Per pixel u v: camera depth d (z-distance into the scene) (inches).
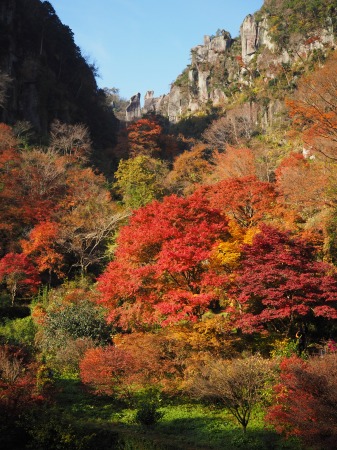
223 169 1750.7
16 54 2593.5
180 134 3329.2
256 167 1768.0
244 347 772.6
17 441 527.5
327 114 1140.5
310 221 1131.9
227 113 3061.0
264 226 854.5
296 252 792.9
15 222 1494.8
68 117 2659.9
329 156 1217.4
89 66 3417.8
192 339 697.6
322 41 2960.1
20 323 1091.9
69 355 834.2
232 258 812.0
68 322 933.8
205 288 797.9
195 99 4232.3
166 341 701.9
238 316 767.1
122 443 518.3
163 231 815.1
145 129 2913.4
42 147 2164.1
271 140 2333.9
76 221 1430.9
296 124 1926.7
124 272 833.5
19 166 1716.3
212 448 518.0
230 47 4505.4
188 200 880.3
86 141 2476.6
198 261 780.0
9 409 532.1
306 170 1205.1
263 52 3624.5
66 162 1876.2
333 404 452.1
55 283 1406.3
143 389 722.2
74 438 518.3
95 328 918.4
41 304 1198.3
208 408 668.1
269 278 763.4
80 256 1418.6
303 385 485.7
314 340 832.3
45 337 932.6
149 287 804.6
